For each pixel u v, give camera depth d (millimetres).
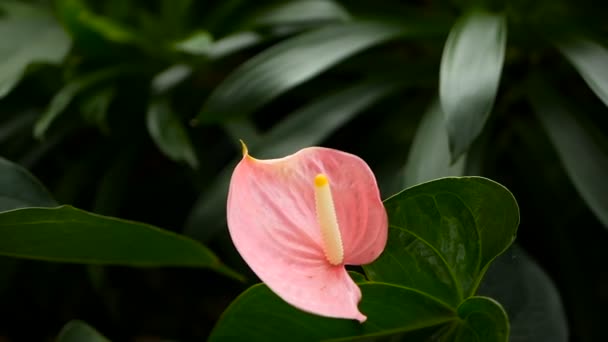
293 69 1119
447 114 996
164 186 1409
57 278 1313
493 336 922
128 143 1321
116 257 1009
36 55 1208
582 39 1119
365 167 915
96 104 1215
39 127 1150
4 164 1003
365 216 916
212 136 1431
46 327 1381
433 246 937
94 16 1230
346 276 899
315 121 1147
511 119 1251
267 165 911
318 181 890
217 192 1131
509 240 923
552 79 1259
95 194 1317
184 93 1316
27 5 1296
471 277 943
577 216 1258
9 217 934
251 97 1115
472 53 1037
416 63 1217
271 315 941
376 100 1166
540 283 1018
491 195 909
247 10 1312
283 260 893
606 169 1080
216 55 1217
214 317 1411
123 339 1392
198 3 1359
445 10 1260
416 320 939
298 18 1216
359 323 943
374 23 1168
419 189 911
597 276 1272
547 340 994
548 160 1229
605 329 1219
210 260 1017
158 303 1429
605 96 1031
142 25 1315
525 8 1192
